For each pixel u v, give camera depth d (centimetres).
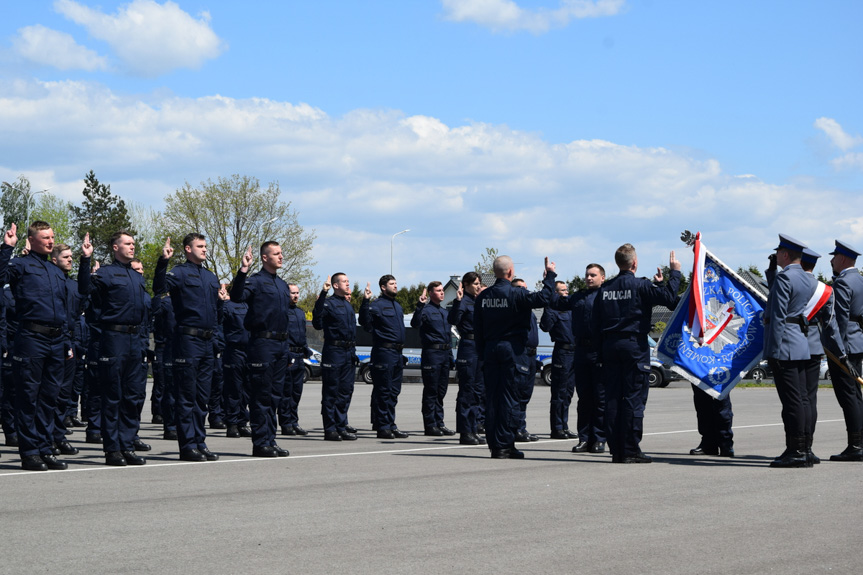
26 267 892
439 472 888
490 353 1024
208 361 1004
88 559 519
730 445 1038
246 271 998
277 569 498
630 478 846
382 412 1321
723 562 521
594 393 1105
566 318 1320
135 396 952
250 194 6000
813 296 927
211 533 589
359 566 506
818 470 908
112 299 938
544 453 1090
